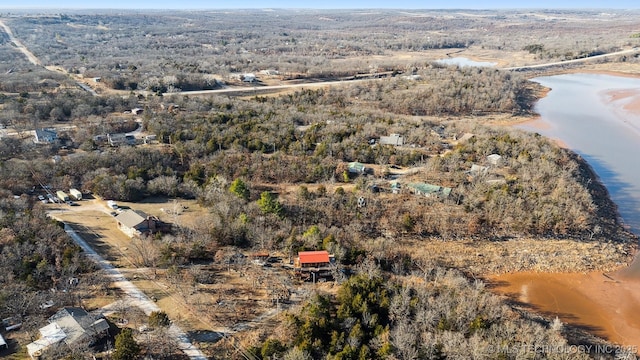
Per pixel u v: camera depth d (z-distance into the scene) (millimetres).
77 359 54438
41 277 71250
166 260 76875
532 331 63844
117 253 81375
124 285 71875
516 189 104312
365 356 57094
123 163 115375
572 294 80750
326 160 119125
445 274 80688
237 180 100812
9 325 61938
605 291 81688
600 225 100500
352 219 95250
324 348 59000
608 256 90688
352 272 78562
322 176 112688
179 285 72062
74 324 59750
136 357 56094
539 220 95812
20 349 58000
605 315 75688
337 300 69500
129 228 87375
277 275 76188
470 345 58750
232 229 86312
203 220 89875
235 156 119250
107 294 69375
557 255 90125
